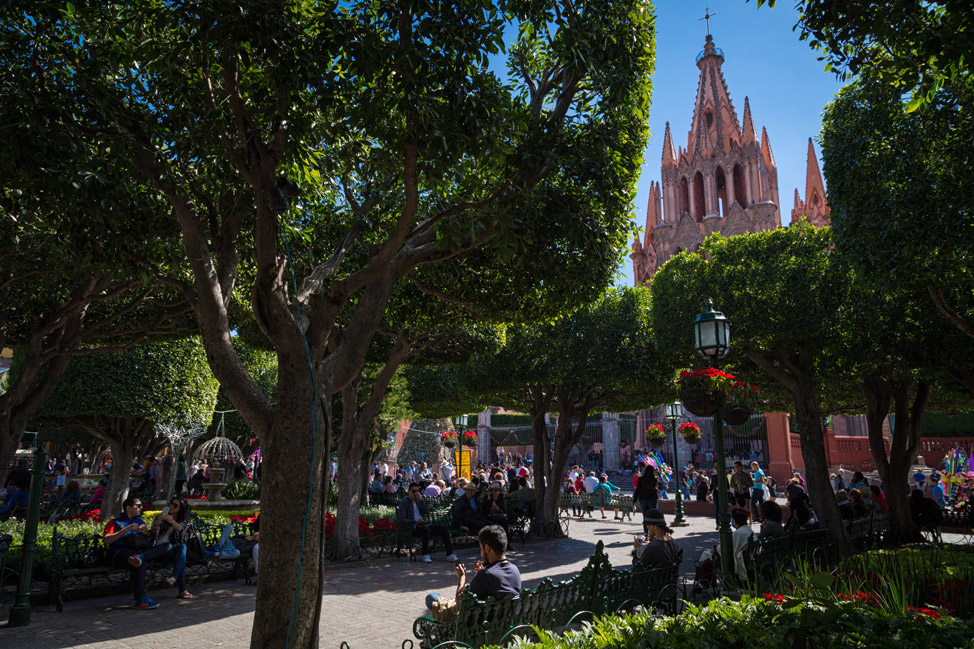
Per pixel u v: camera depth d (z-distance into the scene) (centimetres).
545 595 449
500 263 835
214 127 579
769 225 4938
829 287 1088
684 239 5269
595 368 1452
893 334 1113
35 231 806
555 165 616
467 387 1689
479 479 2186
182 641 624
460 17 474
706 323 738
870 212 809
